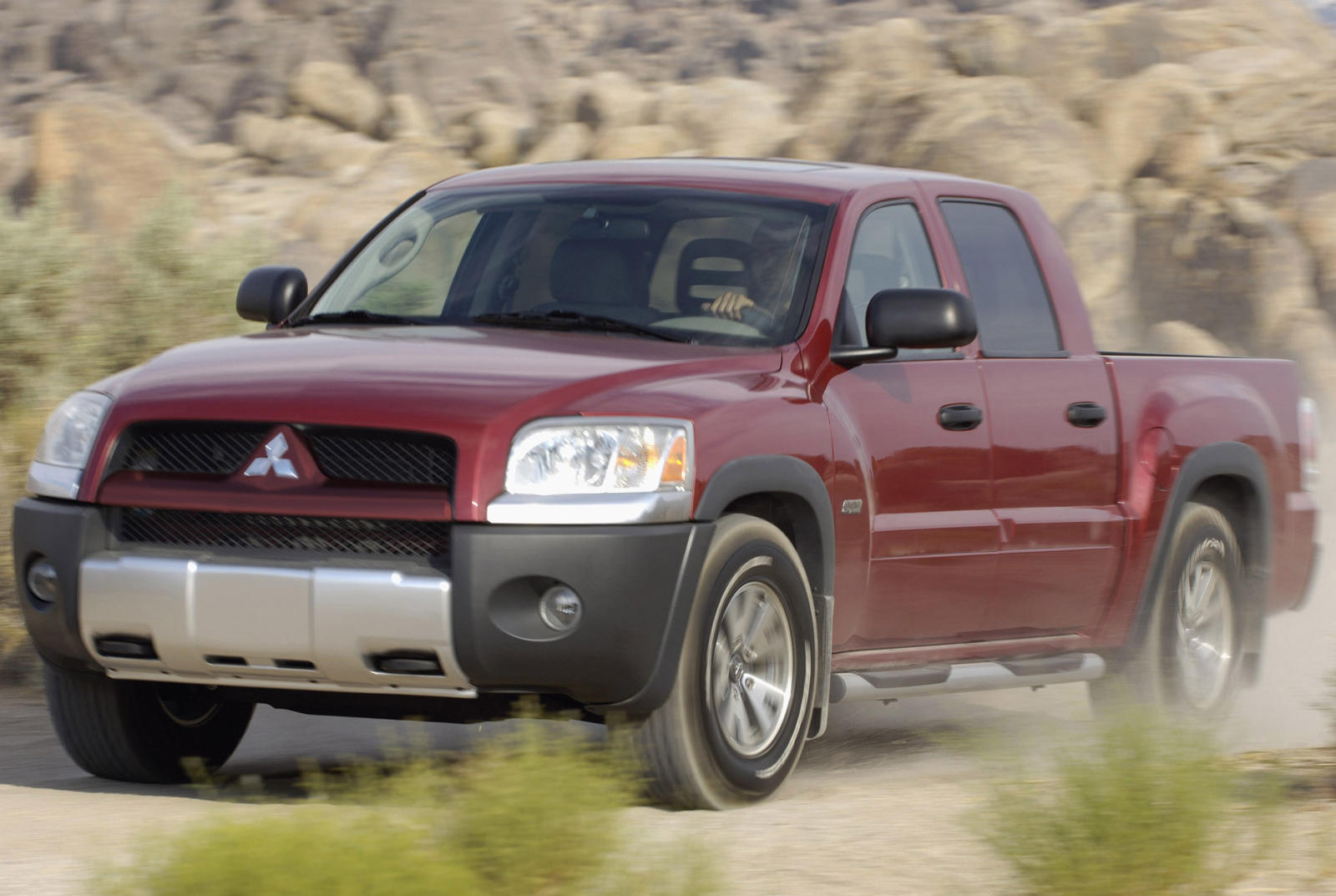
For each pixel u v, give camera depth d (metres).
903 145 91.56
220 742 16.06
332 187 125.38
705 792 13.66
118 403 14.06
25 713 20.34
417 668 13.00
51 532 13.84
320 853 8.67
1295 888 10.08
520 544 12.82
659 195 16.73
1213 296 81.31
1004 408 17.08
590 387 13.59
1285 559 21.17
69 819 12.77
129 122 68.69
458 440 12.99
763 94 120.25
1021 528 17.05
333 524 13.27
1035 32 109.50
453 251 16.95
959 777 15.74
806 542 15.00
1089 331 18.78
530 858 9.22
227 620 13.19
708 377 14.38
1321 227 83.50
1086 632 18.44
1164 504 18.88
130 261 31.27
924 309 15.38
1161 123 95.31
